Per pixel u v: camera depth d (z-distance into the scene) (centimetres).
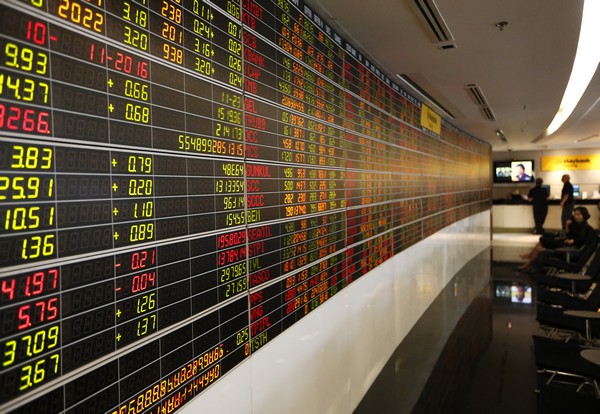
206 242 159
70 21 106
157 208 136
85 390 112
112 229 120
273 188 208
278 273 213
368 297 349
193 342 153
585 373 271
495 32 311
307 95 246
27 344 98
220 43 167
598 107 726
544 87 493
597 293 343
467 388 348
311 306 249
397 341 437
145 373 132
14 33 93
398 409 314
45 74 100
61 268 105
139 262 129
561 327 359
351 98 318
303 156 240
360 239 331
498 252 1031
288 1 226
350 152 313
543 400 250
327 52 276
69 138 107
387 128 405
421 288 539
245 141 185
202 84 157
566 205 1177
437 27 299
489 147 1205
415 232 507
